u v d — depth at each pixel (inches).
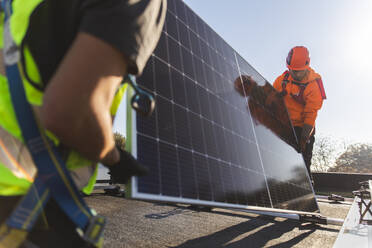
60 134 26.7
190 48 106.0
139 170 40.1
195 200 67.1
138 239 115.9
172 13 105.0
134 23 29.0
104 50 26.4
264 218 175.6
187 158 73.0
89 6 27.8
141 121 62.6
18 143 31.2
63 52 30.3
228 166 92.7
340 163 903.7
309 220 163.6
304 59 231.0
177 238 121.3
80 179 35.9
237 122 117.1
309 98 230.5
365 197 254.2
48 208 30.4
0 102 30.0
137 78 65.9
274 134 161.5
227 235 131.3
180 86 85.7
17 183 30.1
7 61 29.5
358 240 118.0
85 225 29.9
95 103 26.3
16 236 27.7
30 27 30.3
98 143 29.1
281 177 138.6
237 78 140.6
